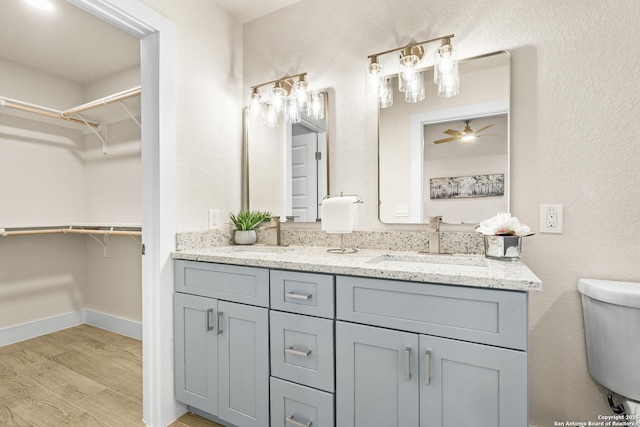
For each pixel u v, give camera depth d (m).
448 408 1.04
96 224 2.62
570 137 1.37
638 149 1.27
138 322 2.65
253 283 1.43
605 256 1.32
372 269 1.14
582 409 1.35
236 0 1.97
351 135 1.84
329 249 1.76
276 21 2.08
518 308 0.95
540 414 1.43
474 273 1.03
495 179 1.50
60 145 2.82
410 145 1.68
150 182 1.62
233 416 1.48
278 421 1.36
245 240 1.99
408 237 1.66
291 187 2.01
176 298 1.65
